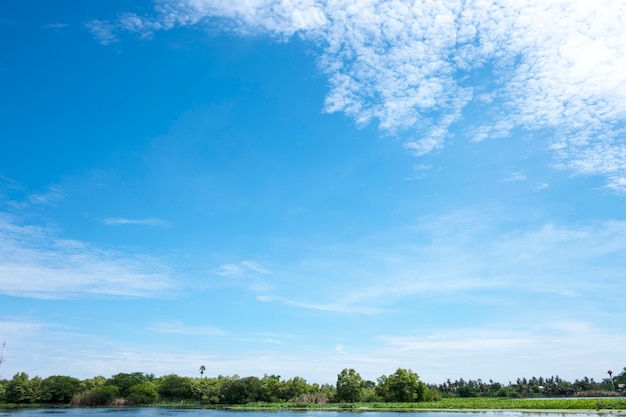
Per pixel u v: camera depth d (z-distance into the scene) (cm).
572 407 12469
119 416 14138
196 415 14625
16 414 15362
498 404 15225
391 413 13925
